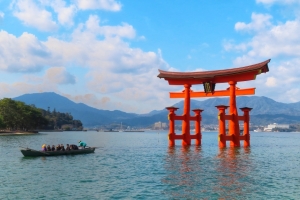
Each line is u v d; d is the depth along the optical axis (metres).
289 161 39.97
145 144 80.69
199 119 58.25
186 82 55.47
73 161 39.25
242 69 49.38
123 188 23.50
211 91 54.38
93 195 21.45
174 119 56.12
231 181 25.56
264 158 41.72
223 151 48.06
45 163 37.31
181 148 53.78
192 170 30.94
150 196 21.16
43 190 22.86
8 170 31.98
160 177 27.61
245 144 54.12
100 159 41.62
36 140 96.12
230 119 51.94
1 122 133.50
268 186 23.97
